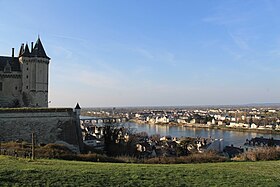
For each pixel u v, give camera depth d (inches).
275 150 1673.2
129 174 775.7
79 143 2404.0
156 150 3088.1
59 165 913.5
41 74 3144.7
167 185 682.8
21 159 1024.2
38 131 2213.3
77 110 2475.4
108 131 2792.8
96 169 836.0
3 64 3097.9
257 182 740.0
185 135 6136.8
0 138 2066.9
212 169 918.4
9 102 3031.5
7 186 613.3
